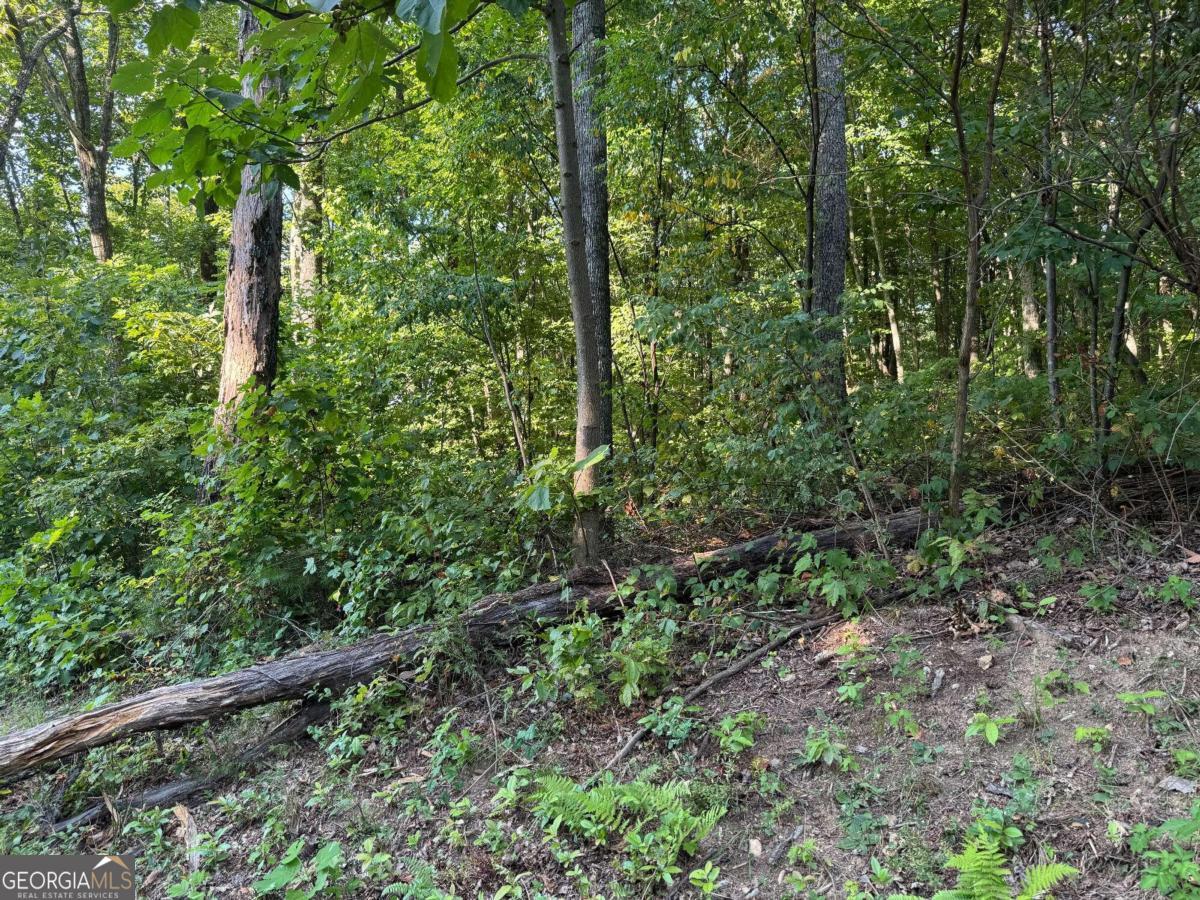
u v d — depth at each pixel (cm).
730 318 454
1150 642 320
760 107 661
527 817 302
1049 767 271
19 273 988
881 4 527
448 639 399
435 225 810
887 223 1349
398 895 277
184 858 320
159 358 898
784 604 427
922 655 347
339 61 208
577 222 436
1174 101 380
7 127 1363
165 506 627
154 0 204
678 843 264
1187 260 375
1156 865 224
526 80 712
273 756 385
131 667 503
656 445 671
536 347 1013
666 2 609
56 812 362
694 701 356
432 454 766
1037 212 398
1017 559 406
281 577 493
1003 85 511
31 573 586
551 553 500
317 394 557
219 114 271
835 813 277
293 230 1391
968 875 214
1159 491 421
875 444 469
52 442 714
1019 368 726
